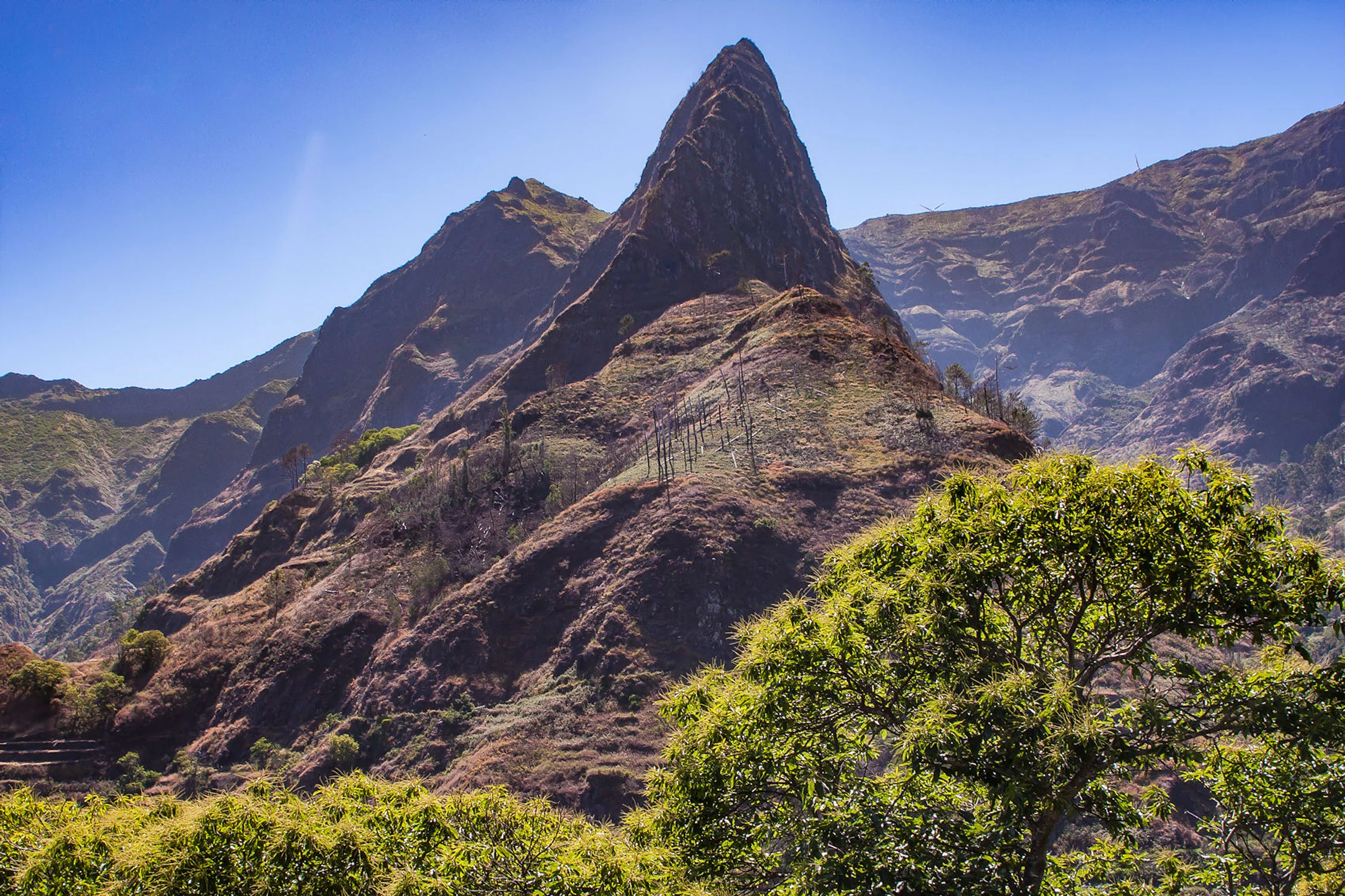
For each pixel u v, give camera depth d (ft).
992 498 50.49
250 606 367.86
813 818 47.03
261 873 44.93
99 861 48.32
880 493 269.23
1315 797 44.80
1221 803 50.37
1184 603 45.68
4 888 49.57
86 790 273.75
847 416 319.88
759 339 426.10
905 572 50.29
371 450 628.69
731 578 239.50
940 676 47.80
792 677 49.88
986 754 42.39
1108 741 41.37
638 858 47.85
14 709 304.91
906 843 44.78
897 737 47.88
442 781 207.72
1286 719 41.78
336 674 289.74
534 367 552.41
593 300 582.35
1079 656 60.34
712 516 260.42
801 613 52.95
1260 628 44.91
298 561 404.36
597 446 411.34
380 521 412.98
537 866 48.21
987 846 44.29
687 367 461.37
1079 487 48.24
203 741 289.94
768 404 343.26
